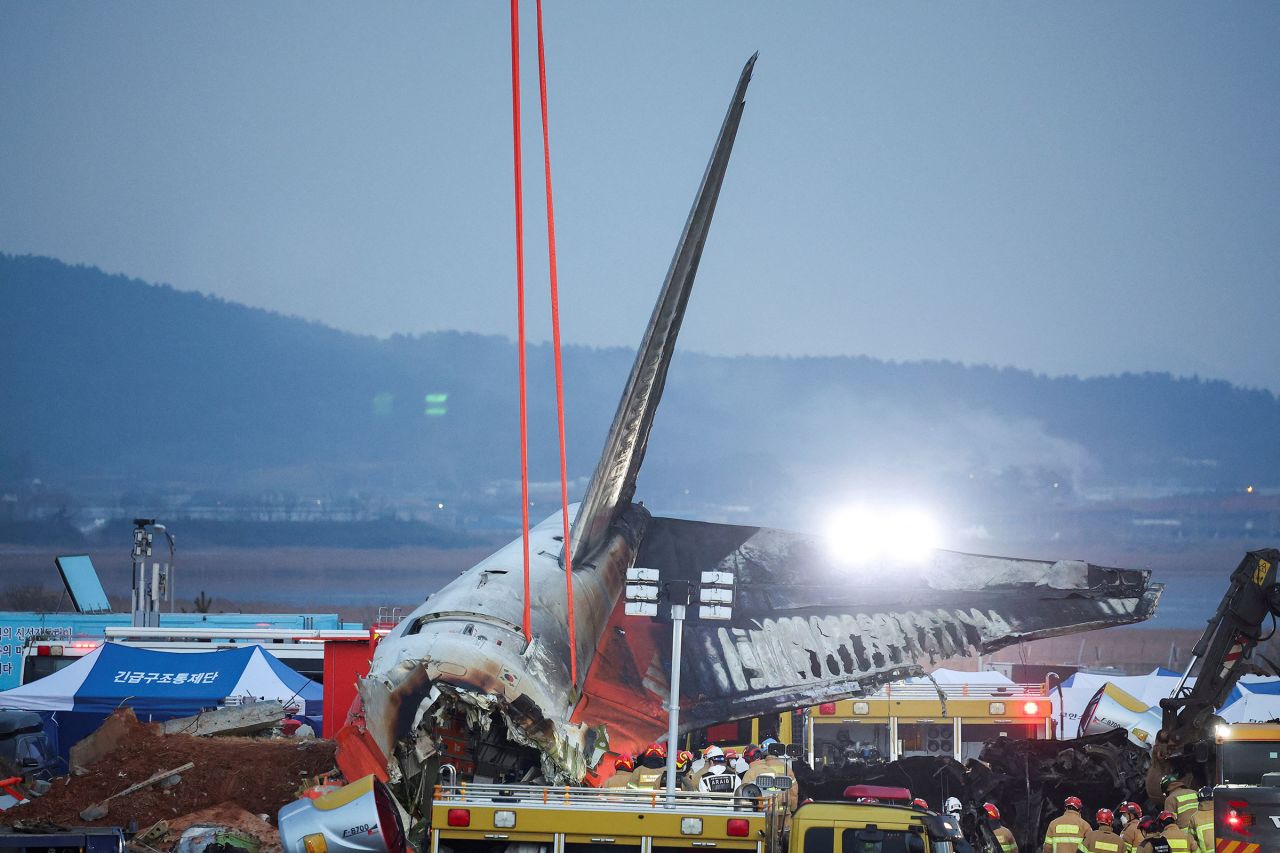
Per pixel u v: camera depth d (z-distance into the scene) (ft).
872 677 382.42
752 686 370.53
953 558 431.84
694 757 368.07
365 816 226.58
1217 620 365.20
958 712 442.50
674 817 215.92
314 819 226.99
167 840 290.15
